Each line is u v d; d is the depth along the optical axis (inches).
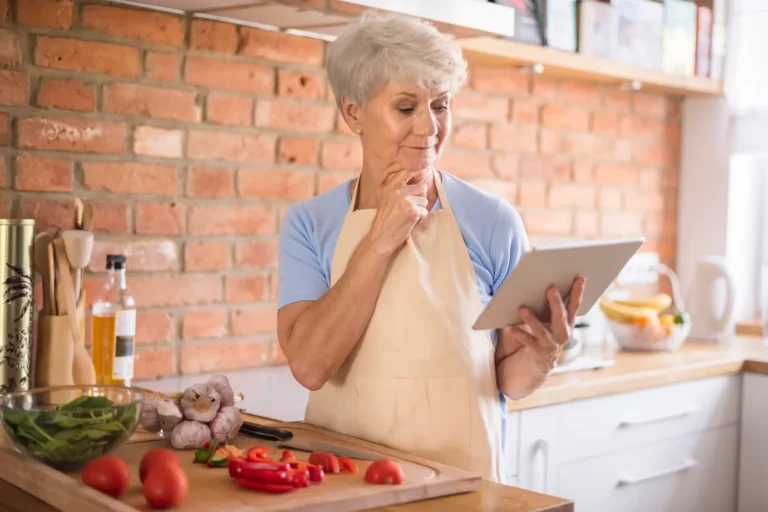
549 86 118.8
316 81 97.0
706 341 120.6
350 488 49.6
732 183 133.4
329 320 61.0
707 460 106.0
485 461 61.1
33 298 73.4
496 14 86.7
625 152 129.3
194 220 89.3
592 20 114.0
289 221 66.9
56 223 81.0
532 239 118.7
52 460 52.0
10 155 78.4
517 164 116.1
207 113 89.3
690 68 126.7
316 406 66.4
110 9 82.5
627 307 112.3
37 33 79.0
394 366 61.6
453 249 63.2
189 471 53.2
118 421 53.2
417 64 58.7
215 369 92.0
